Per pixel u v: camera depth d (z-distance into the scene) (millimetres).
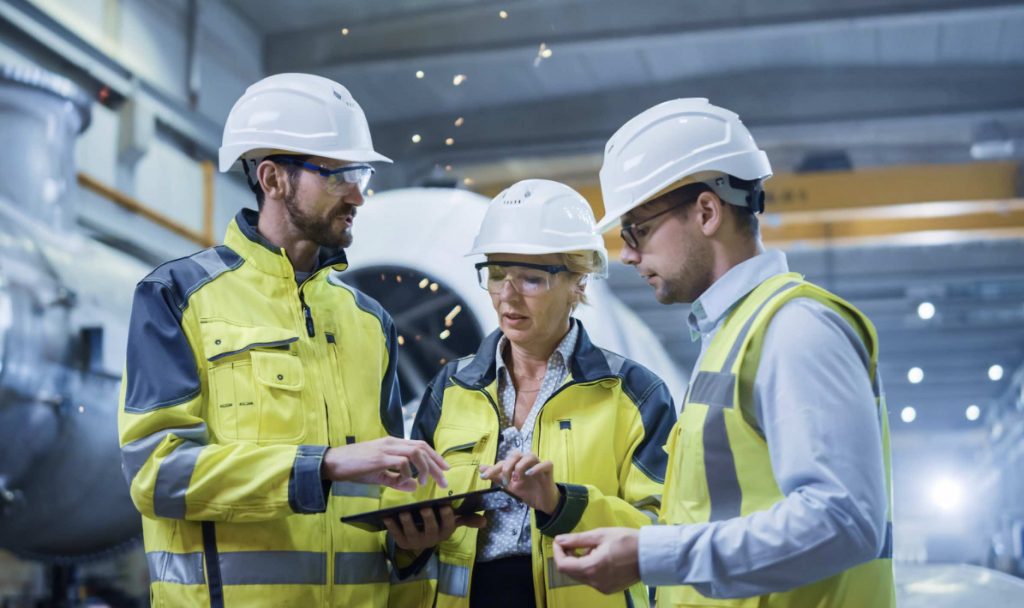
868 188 12094
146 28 8445
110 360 4809
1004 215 12922
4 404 4348
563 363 2473
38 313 4535
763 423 1721
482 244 2465
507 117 11164
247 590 2096
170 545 2131
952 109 10758
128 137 8258
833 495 1585
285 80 2330
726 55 10484
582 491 2154
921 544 6273
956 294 16375
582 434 2359
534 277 2404
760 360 1724
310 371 2234
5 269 4488
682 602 1823
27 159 5129
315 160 2246
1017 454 12656
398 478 2057
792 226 13453
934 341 18922
